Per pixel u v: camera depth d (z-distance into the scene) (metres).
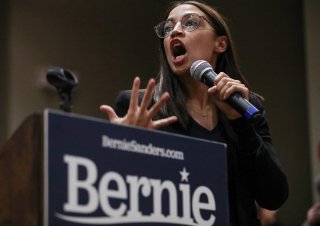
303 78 8.10
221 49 2.88
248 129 2.54
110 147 1.73
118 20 7.81
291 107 8.12
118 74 7.71
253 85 8.04
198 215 1.91
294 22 8.15
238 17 8.02
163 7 7.69
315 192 7.42
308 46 7.75
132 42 7.79
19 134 1.66
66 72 1.97
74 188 1.65
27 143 1.65
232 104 2.48
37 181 1.62
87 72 7.51
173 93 2.72
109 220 1.70
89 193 1.67
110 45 7.74
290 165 8.06
